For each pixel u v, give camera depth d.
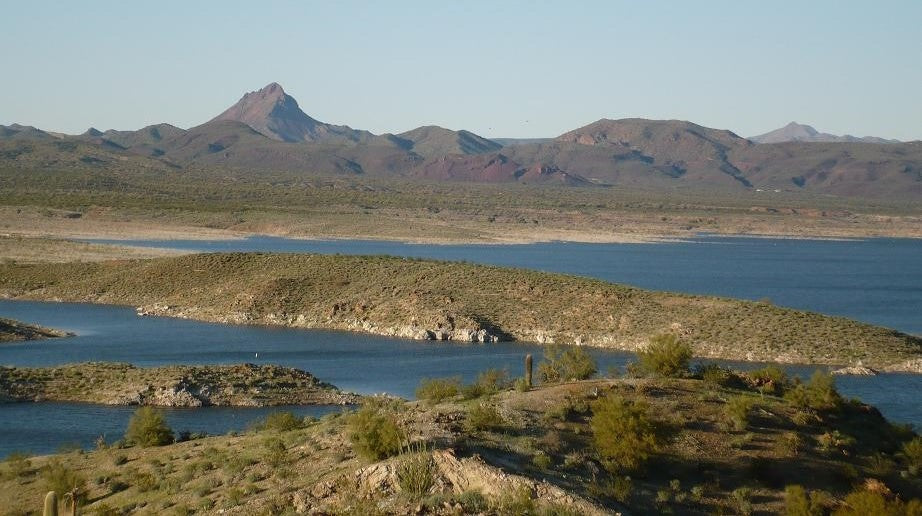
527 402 47.59
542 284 124.56
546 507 33.41
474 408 44.34
